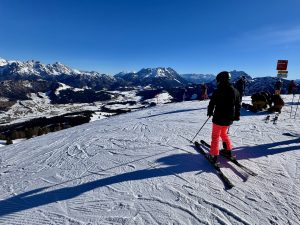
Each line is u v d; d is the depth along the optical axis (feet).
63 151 19.79
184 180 11.82
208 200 10.18
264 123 22.29
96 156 16.85
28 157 20.63
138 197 10.81
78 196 11.60
